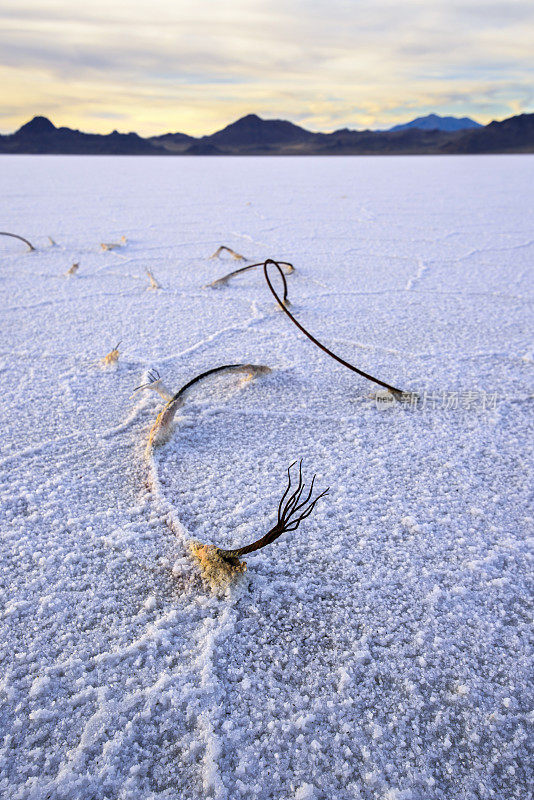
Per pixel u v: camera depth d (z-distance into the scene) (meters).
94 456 1.71
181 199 9.70
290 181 14.60
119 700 0.94
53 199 9.60
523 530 1.39
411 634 1.08
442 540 1.35
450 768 0.84
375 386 2.24
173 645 1.05
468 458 1.72
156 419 1.87
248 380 2.25
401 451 1.76
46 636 1.07
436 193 10.72
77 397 2.12
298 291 3.75
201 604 1.14
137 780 0.83
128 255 4.93
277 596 1.17
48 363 2.47
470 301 3.48
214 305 3.42
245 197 10.12
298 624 1.10
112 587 1.19
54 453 1.72
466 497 1.52
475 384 2.26
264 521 1.40
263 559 1.28
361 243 5.52
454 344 2.72
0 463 1.66
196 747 0.87
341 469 1.65
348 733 0.89
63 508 1.46
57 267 4.46
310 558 1.28
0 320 3.10
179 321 3.10
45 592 1.18
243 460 1.70
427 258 4.79
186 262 4.66
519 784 0.82
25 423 1.91
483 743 0.88
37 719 0.91
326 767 0.84
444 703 0.94
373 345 2.71
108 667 1.00
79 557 1.28
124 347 2.67
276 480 1.59
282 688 0.97
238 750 0.87
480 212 7.75
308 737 0.89
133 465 1.67
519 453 1.75
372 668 1.01
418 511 1.46
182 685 0.97
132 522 1.40
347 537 1.36
